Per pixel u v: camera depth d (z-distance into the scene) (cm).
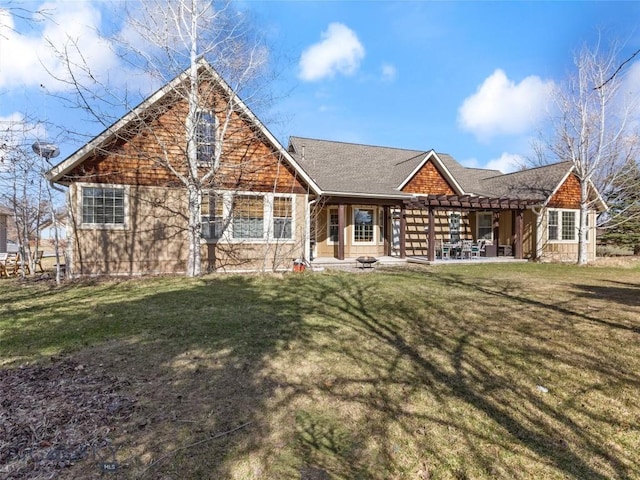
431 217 1536
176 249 1204
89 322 599
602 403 340
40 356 451
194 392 356
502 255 1873
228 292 867
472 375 401
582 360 440
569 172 1812
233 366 421
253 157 1288
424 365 428
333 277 1134
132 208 1159
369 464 255
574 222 1930
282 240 1327
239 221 1279
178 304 733
